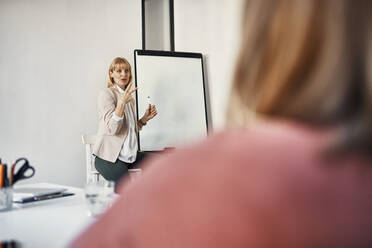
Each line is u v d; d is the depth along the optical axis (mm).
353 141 262
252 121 306
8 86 3838
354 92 261
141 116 3809
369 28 258
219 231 248
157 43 4469
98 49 4340
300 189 257
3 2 3816
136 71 3838
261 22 300
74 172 4184
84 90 4258
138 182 295
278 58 288
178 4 4242
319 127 277
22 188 1693
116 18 4438
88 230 312
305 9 277
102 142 3164
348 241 255
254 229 246
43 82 4027
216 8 3775
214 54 3838
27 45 3939
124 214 283
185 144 312
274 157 268
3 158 3801
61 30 4129
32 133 3955
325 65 267
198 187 263
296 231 249
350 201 259
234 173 263
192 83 3990
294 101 280
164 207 263
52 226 1186
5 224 1216
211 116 3973
